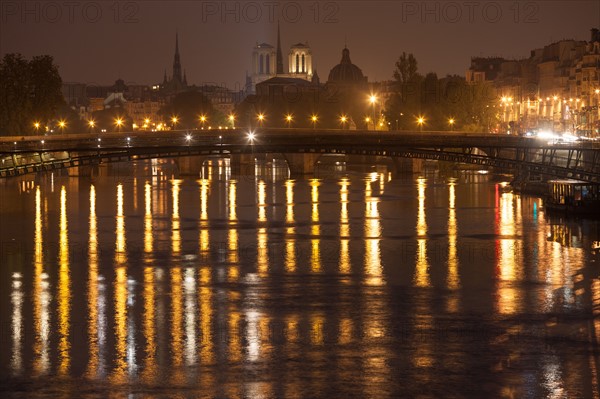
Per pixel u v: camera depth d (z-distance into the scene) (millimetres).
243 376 101938
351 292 135750
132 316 123312
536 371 103000
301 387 99312
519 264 155375
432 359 106625
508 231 192375
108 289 138000
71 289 138125
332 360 106312
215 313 124625
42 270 151500
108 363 105625
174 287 139125
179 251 168750
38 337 114500
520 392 97812
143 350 109625
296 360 106312
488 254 164500
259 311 125562
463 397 96938
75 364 105500
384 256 162875
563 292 135375
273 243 177875
